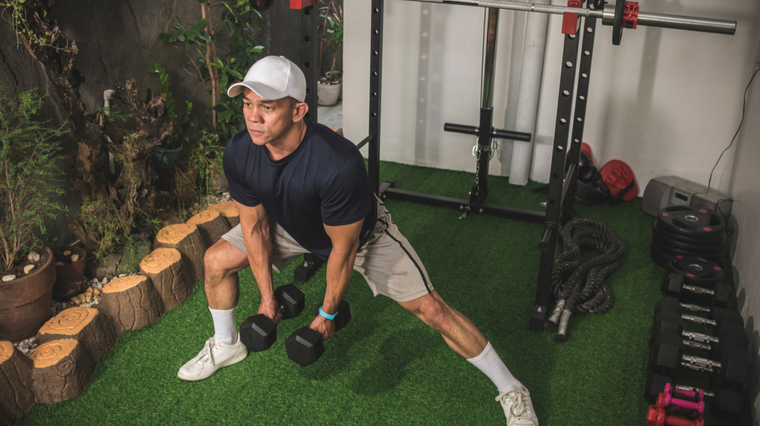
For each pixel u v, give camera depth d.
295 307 1.69
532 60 3.54
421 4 3.71
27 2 2.14
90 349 2.15
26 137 2.28
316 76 2.54
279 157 1.51
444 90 3.91
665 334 2.11
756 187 2.85
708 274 2.65
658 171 3.69
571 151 3.06
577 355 2.32
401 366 2.22
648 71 3.48
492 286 2.79
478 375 2.18
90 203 2.60
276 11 4.19
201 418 1.97
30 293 2.14
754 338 2.27
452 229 3.34
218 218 2.91
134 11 3.00
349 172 1.46
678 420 1.87
